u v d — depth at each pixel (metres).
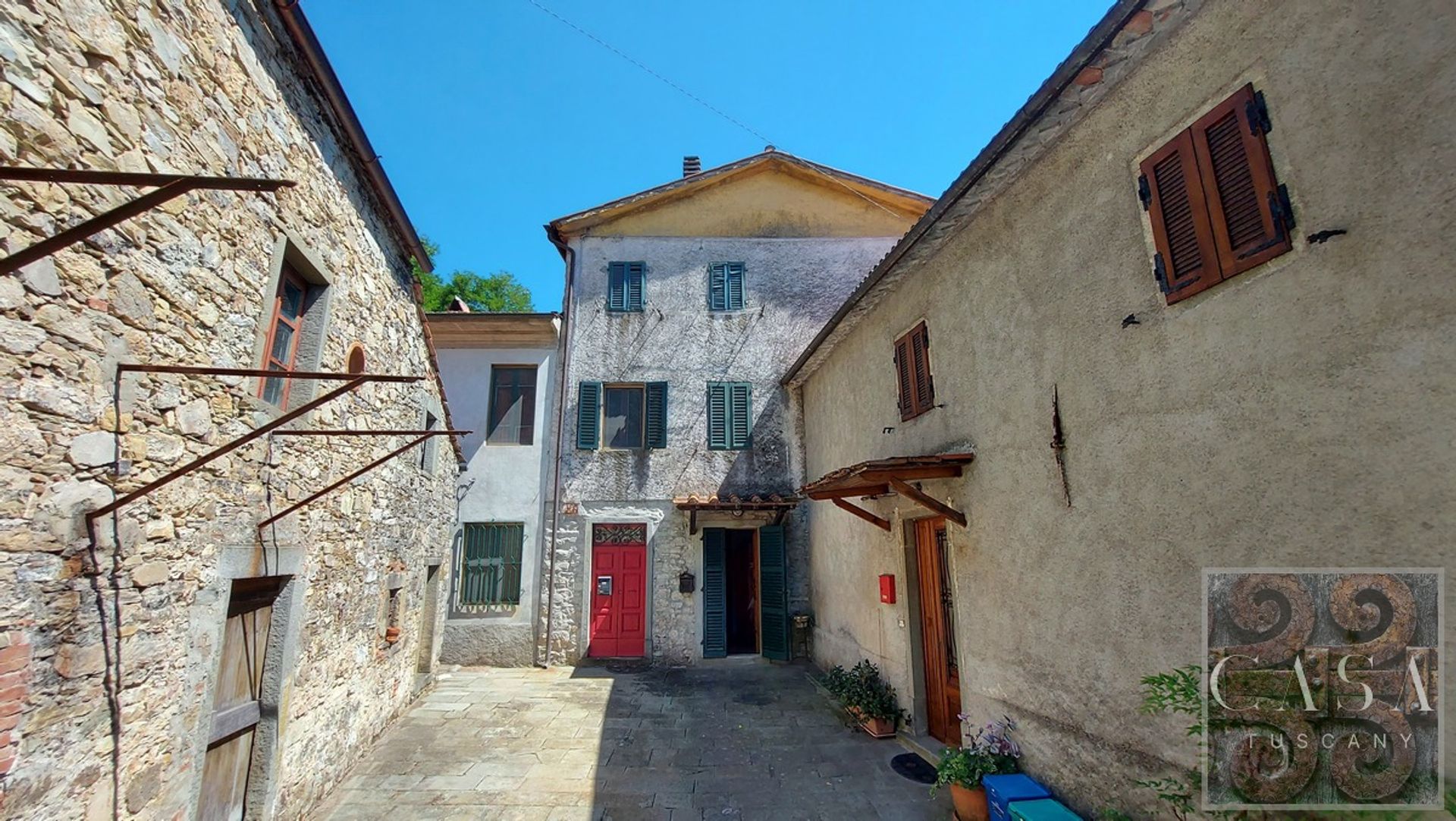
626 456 9.77
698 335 10.33
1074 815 3.38
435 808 4.58
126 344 2.57
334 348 4.55
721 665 9.16
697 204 10.89
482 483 9.55
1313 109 2.36
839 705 7.06
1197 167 2.84
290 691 4.06
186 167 2.91
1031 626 3.94
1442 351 1.97
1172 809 2.87
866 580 6.98
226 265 3.24
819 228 10.88
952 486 4.96
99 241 2.43
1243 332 2.62
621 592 9.44
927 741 5.54
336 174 4.55
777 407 10.12
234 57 3.29
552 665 9.03
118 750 2.56
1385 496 2.12
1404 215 2.08
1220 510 2.69
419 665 7.91
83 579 2.37
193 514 3.02
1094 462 3.43
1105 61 3.14
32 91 2.12
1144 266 3.14
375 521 5.58
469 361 9.98
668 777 5.14
